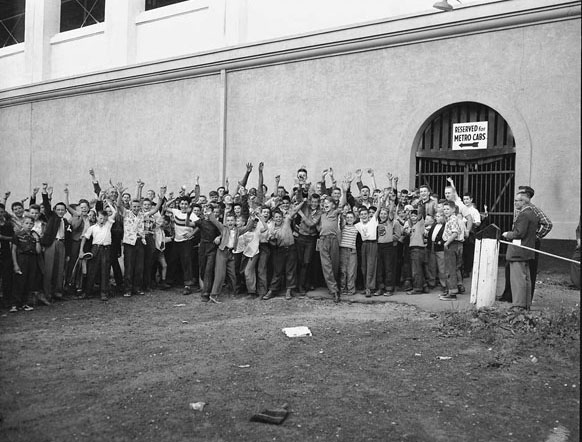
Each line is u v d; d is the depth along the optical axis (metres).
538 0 12.55
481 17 13.19
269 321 9.55
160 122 19.09
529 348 7.61
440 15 13.70
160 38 19.53
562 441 5.28
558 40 12.51
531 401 6.12
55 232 11.39
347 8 15.52
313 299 11.27
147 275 12.66
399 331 8.68
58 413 5.73
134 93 19.73
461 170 13.96
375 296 11.07
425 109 14.07
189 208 12.84
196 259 12.98
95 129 20.78
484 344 7.91
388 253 11.15
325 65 15.63
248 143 17.06
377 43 14.68
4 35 24.83
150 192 14.96
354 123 15.14
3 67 24.34
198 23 18.58
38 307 11.05
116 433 5.29
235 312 10.44
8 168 23.39
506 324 8.44
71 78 21.11
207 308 10.88
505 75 13.08
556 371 6.91
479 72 13.39
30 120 22.73
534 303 10.05
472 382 6.61
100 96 20.66
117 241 12.35
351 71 15.20
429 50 14.04
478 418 5.70
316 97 15.79
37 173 22.48
